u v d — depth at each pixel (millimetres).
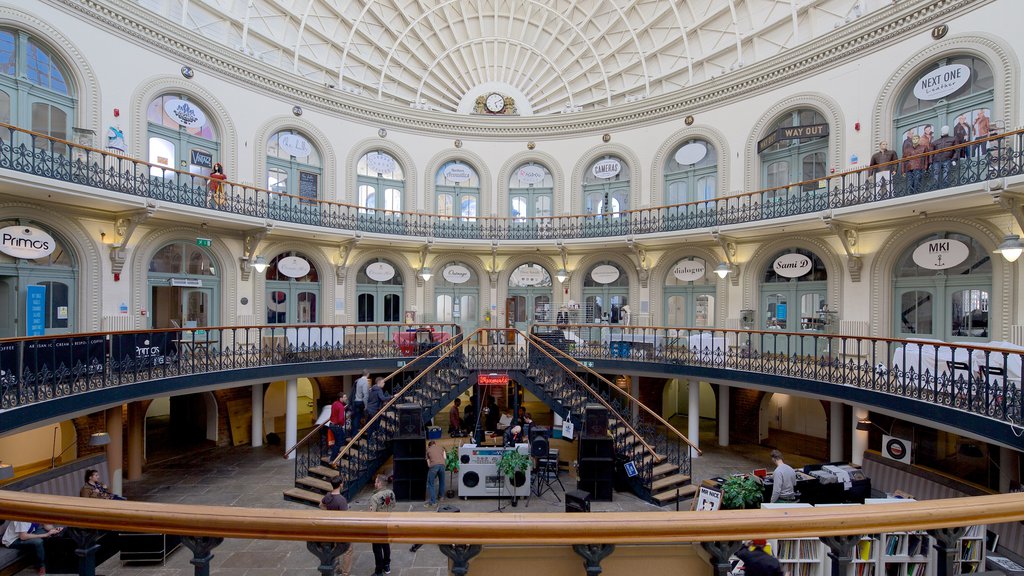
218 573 7496
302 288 17562
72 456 11805
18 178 9734
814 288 14664
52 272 11742
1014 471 9234
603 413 10867
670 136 17891
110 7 12523
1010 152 9570
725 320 16469
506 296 20250
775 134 14477
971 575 2270
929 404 8188
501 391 20484
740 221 14859
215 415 15539
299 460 13055
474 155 20141
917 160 11555
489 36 20578
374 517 1744
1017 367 8273
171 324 14344
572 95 20953
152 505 1810
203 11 15648
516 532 1729
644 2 18406
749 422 16859
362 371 14930
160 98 14031
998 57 10859
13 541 7461
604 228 18188
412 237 18109
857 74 13539
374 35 19297
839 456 12992
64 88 12016
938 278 12070
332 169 17938
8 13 10836
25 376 7887
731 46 16922
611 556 2002
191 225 14453
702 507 8945
